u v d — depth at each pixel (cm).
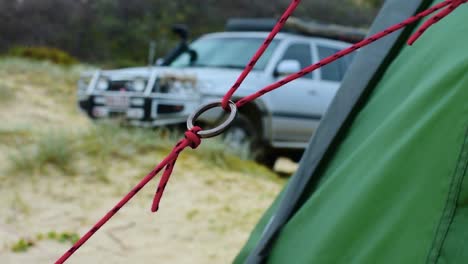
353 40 780
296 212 195
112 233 412
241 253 224
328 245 160
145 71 645
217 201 497
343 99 201
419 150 148
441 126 145
